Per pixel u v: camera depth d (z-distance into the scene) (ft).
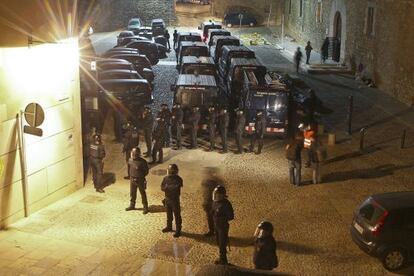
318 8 172.14
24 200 58.49
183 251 52.06
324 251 52.80
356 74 138.31
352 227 51.65
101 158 65.87
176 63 157.89
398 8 114.93
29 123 55.98
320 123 99.60
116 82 100.27
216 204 48.47
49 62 60.29
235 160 79.87
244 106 90.94
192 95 91.30
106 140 88.22
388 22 120.47
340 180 71.82
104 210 61.46
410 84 110.73
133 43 152.35
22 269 47.78
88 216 59.72
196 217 59.98
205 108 91.09
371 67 131.03
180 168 75.66
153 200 64.59
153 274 47.62
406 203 49.37
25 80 56.90
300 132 69.87
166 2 234.38
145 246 52.95
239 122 81.71
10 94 55.16
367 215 49.88
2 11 53.01
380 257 48.52
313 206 63.46
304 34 190.80
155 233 55.83
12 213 57.06
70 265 48.78
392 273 48.80
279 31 224.33
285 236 55.77
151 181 70.64
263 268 41.57
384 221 48.16
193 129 84.07
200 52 135.64
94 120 89.30
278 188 68.85
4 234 54.60
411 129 95.86
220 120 82.53
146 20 234.58
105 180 71.10
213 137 83.71
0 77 53.72
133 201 61.26
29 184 59.06
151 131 79.61
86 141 79.10
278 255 51.80
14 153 56.49
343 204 64.08
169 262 49.85
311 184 70.33
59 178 63.98
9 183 56.24
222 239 48.47
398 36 115.55
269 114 89.76
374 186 69.77
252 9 237.04
